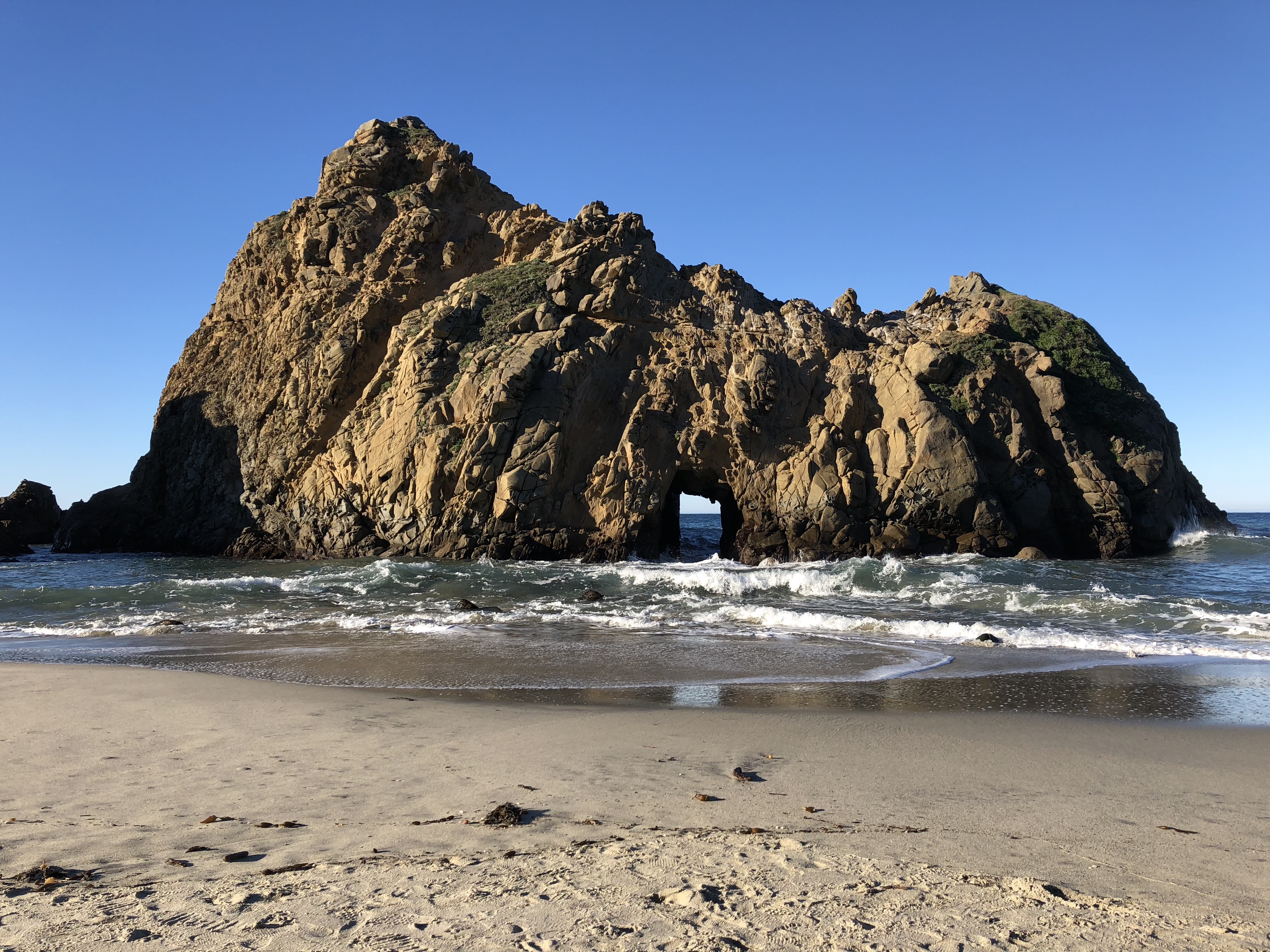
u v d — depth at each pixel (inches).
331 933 180.4
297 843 250.7
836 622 826.2
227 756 359.3
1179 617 835.4
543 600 1056.2
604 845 245.4
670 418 1644.9
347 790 309.6
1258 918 192.2
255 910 195.0
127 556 1870.1
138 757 358.0
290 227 2022.6
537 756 359.3
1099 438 1770.4
